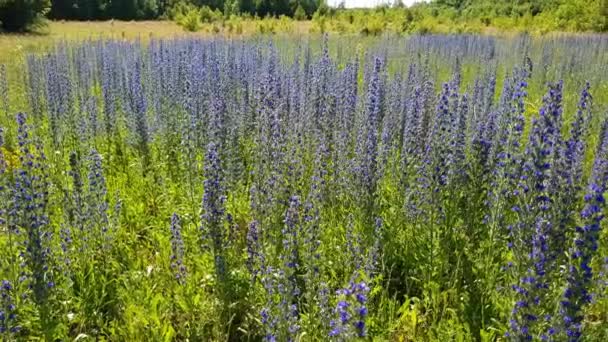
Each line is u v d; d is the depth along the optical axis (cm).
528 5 4762
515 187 451
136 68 1006
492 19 4112
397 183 587
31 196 396
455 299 444
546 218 362
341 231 523
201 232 495
